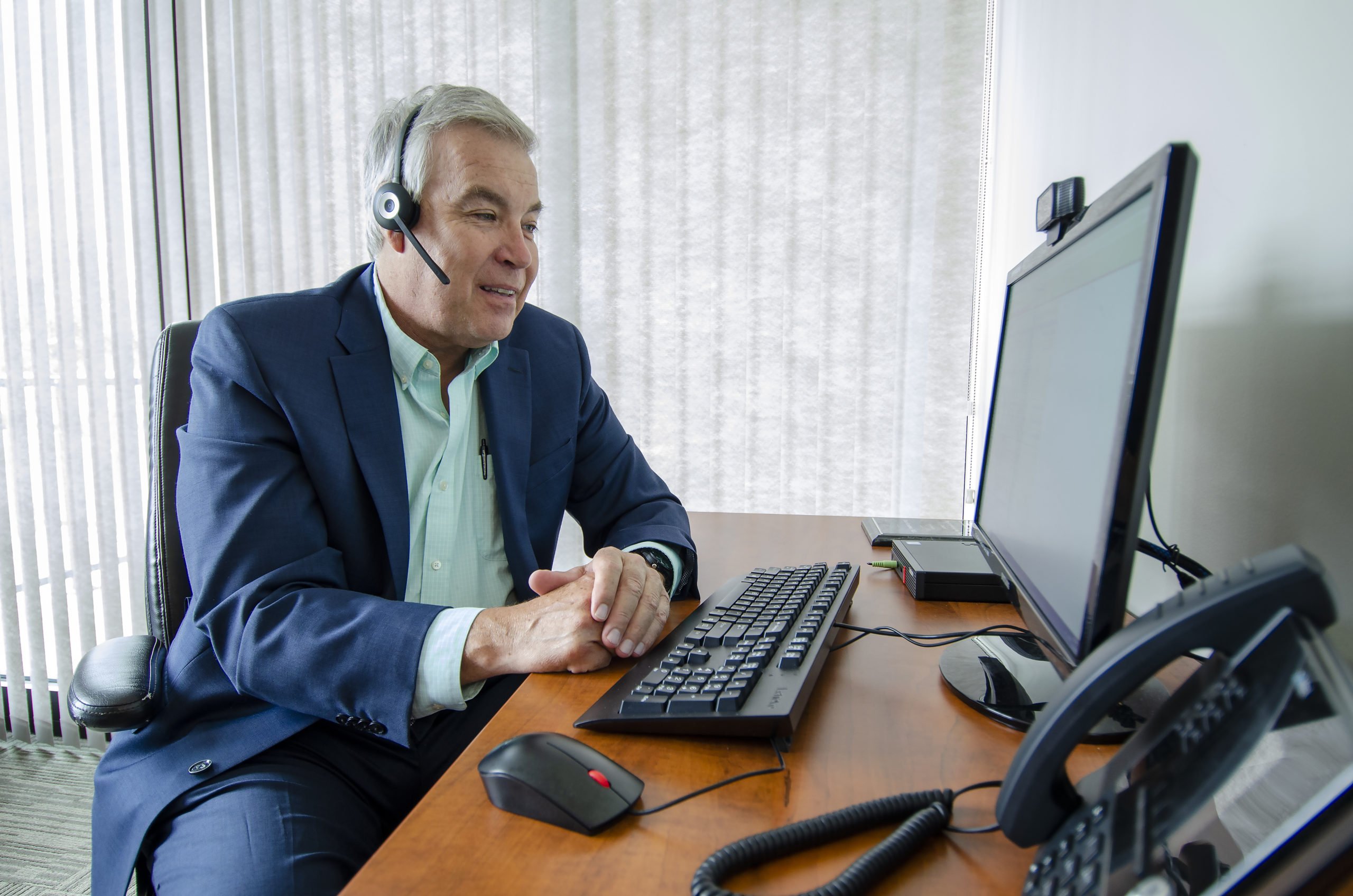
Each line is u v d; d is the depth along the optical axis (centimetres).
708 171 204
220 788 89
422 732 102
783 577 99
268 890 77
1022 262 94
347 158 219
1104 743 59
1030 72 162
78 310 222
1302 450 71
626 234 208
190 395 115
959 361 197
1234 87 82
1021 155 168
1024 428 82
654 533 109
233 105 221
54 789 203
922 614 96
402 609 84
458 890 44
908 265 198
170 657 98
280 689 83
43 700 227
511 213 109
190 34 220
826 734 63
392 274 111
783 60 198
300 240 222
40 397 222
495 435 118
